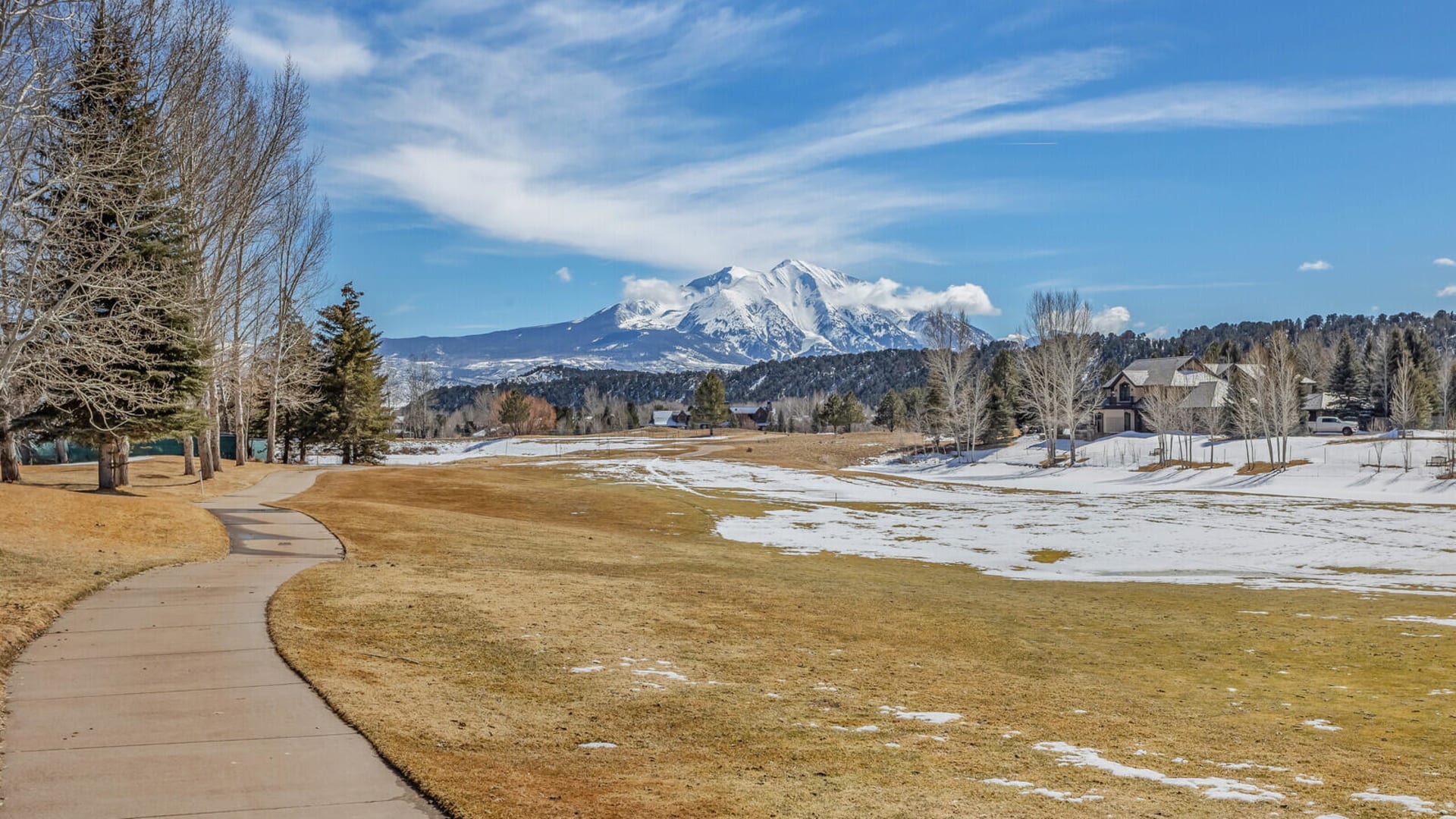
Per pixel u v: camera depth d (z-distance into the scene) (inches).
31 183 832.3
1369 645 679.1
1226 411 3705.7
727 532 1499.8
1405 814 324.5
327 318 2738.7
